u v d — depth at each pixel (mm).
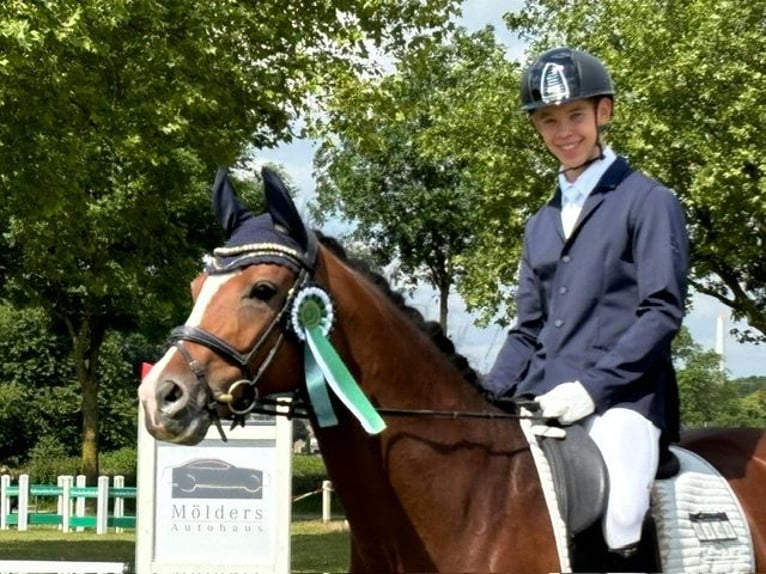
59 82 11250
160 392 3123
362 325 3488
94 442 23891
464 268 22281
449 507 3486
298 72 13406
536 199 17859
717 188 15133
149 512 8797
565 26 17906
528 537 3465
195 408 3141
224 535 8773
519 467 3574
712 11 15391
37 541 17344
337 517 21781
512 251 17797
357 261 3709
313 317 3314
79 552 15297
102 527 19250
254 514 8758
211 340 3193
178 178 13938
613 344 3646
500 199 18047
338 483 3500
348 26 13812
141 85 12102
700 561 3652
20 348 31000
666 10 16109
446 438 3547
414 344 3617
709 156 15109
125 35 12016
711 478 3920
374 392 3496
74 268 14312
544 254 3865
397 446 3482
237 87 13102
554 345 3740
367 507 3479
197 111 12523
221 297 3258
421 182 26875
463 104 18484
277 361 3291
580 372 3666
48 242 13820
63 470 27969
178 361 3170
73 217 13055
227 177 3514
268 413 3443
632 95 16000
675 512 3662
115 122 11883
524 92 3852
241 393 3223
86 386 23969
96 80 11711
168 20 12211
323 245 3582
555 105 3762
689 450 4195
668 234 3557
